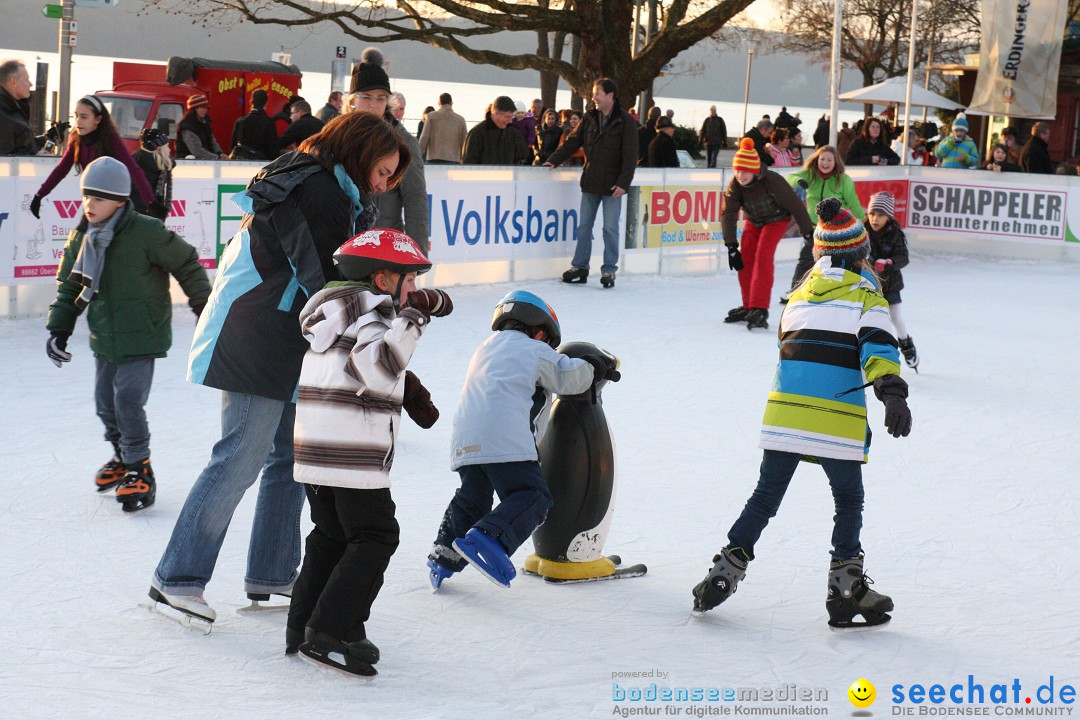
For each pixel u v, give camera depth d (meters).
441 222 11.42
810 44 49.44
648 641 3.82
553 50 31.84
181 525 3.73
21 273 8.91
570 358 4.15
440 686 3.40
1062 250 16.05
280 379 3.64
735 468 5.96
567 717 3.22
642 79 22.94
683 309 11.22
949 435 6.82
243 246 3.65
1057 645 3.87
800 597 4.26
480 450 4.00
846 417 3.90
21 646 3.56
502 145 12.55
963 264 15.84
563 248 12.87
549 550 4.40
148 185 7.62
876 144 17.53
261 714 3.17
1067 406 7.68
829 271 4.02
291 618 3.56
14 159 8.70
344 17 22.33
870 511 5.32
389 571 4.39
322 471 3.37
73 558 4.36
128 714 3.13
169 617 3.78
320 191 3.52
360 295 3.38
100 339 4.85
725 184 14.30
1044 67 20.81
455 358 8.47
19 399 6.77
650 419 6.96
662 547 4.78
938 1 42.81
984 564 4.64
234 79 17.81
